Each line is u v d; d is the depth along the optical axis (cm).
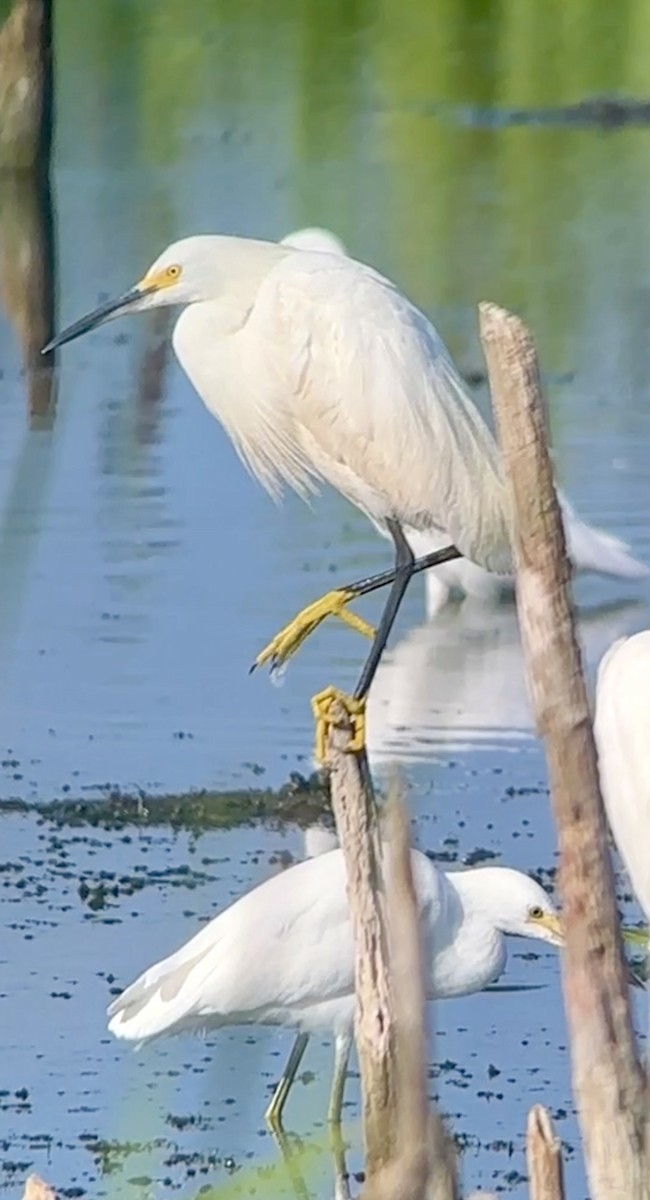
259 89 4241
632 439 2159
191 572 1788
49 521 1875
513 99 4166
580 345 2552
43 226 3228
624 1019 543
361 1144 997
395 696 1552
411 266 2945
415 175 3559
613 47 4462
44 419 2194
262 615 1702
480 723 1508
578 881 541
